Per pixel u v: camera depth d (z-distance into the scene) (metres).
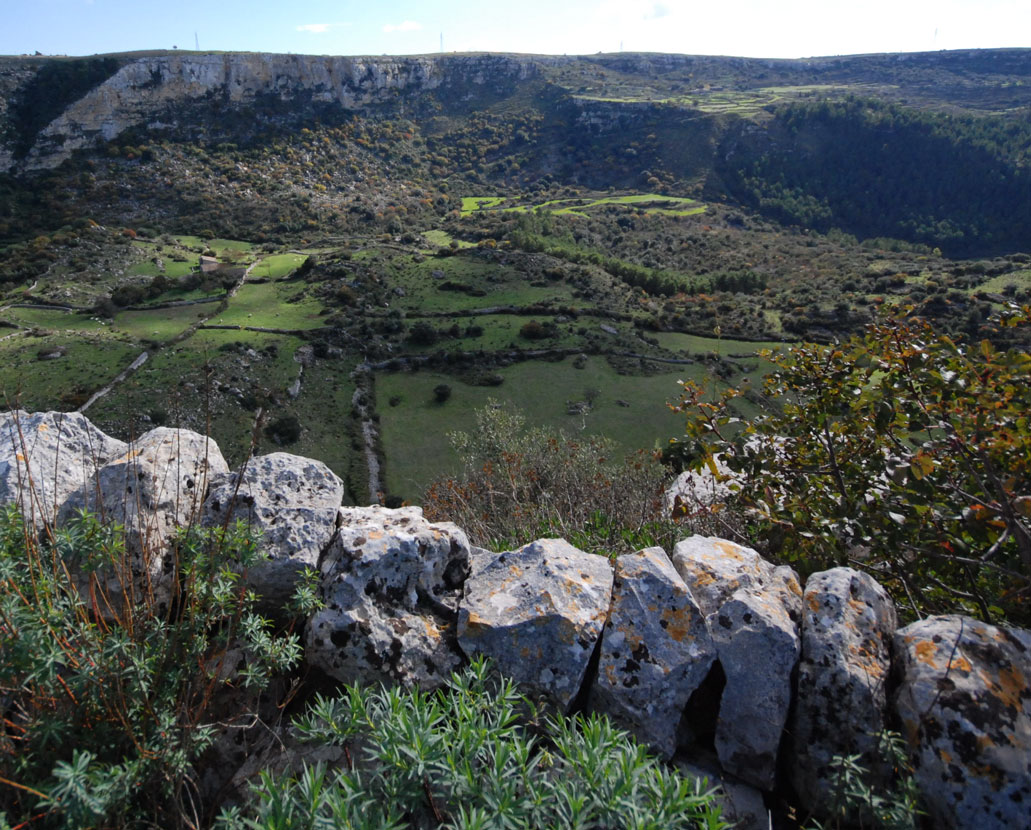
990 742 2.25
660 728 2.68
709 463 4.36
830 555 3.77
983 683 2.39
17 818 2.03
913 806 2.24
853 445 4.38
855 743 2.53
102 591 2.60
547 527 5.04
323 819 1.84
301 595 2.77
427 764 2.03
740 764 2.66
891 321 4.35
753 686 2.67
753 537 4.54
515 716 2.26
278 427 34.00
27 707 2.36
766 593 2.97
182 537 2.71
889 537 3.54
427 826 2.10
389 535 3.07
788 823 2.58
